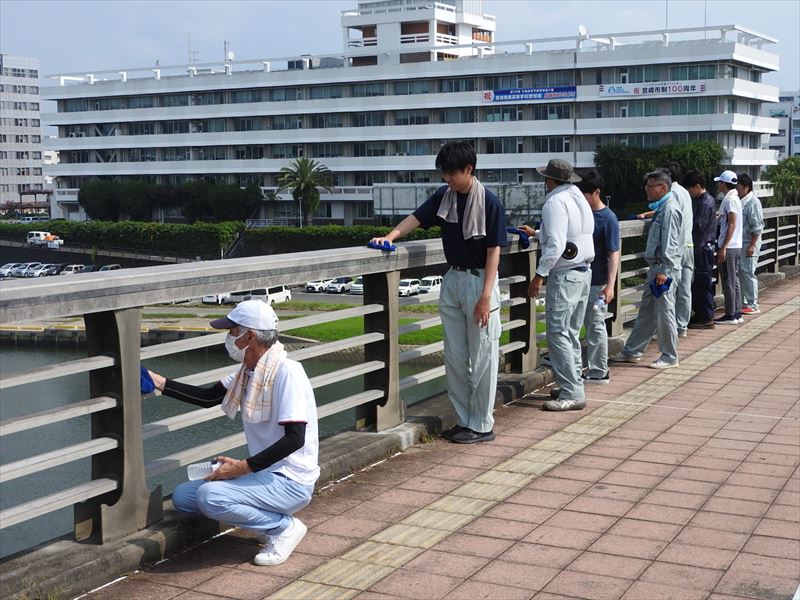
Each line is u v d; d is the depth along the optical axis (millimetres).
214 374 4820
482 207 6113
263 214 91000
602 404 7770
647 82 73750
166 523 4582
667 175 9203
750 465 6004
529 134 77938
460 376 6566
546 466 5996
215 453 4969
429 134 82188
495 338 6406
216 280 4695
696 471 5883
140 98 97250
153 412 30188
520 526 4922
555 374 7609
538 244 8445
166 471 4656
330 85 87000
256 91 90750
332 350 5797
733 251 12016
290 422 4277
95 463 4480
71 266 92000
